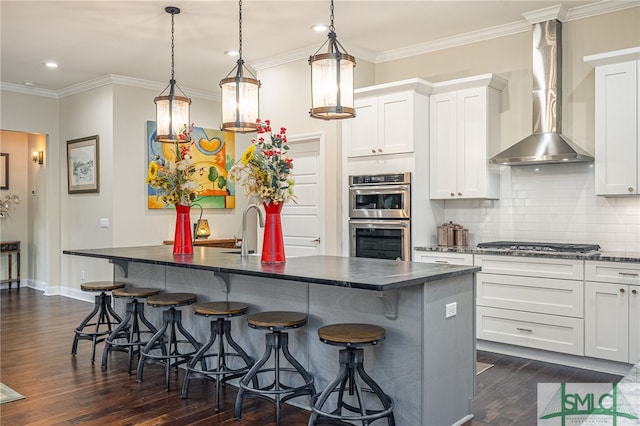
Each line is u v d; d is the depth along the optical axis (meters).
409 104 4.95
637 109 4.02
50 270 7.50
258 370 3.13
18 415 3.16
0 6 4.35
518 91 4.92
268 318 3.09
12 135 8.08
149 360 4.22
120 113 6.61
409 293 2.79
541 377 3.86
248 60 5.92
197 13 4.54
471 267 3.12
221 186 7.67
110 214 6.58
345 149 5.41
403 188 4.96
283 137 3.47
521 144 4.59
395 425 2.85
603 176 4.19
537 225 4.81
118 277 4.89
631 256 3.88
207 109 7.57
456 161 4.98
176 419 3.11
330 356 3.18
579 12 4.51
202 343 4.01
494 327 4.47
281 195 3.46
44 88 7.20
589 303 3.98
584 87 4.53
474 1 4.34
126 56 5.75
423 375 2.74
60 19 4.65
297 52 5.59
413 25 4.89
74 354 4.48
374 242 5.21
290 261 3.56
